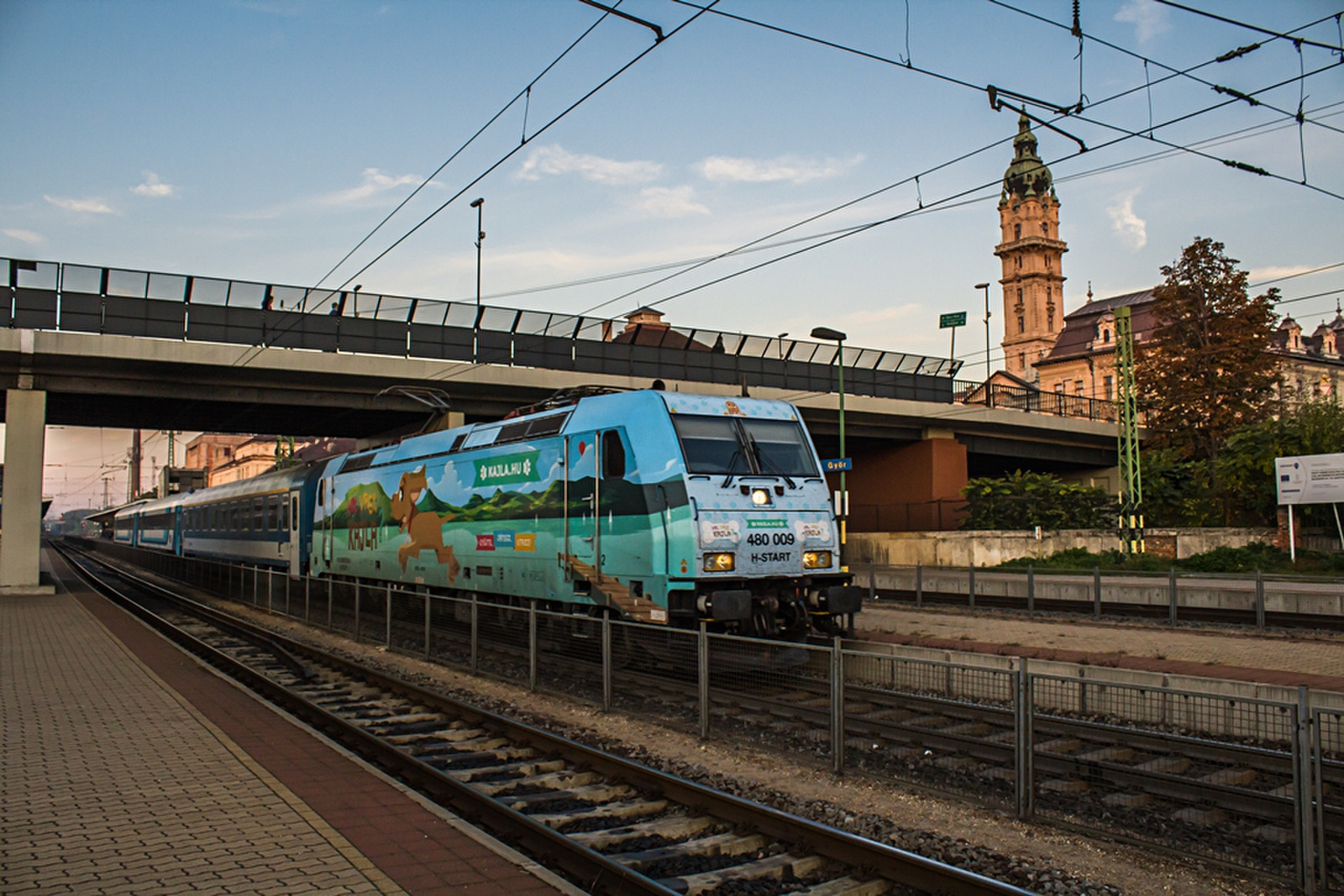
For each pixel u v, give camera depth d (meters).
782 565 13.49
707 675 9.97
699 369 36.84
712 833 7.01
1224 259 46.50
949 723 9.78
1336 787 6.06
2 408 30.81
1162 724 8.05
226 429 39.47
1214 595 20.95
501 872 5.83
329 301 30.42
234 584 27.28
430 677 14.20
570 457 14.82
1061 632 17.70
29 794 7.49
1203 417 46.25
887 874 6.09
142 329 28.08
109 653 16.02
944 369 43.78
